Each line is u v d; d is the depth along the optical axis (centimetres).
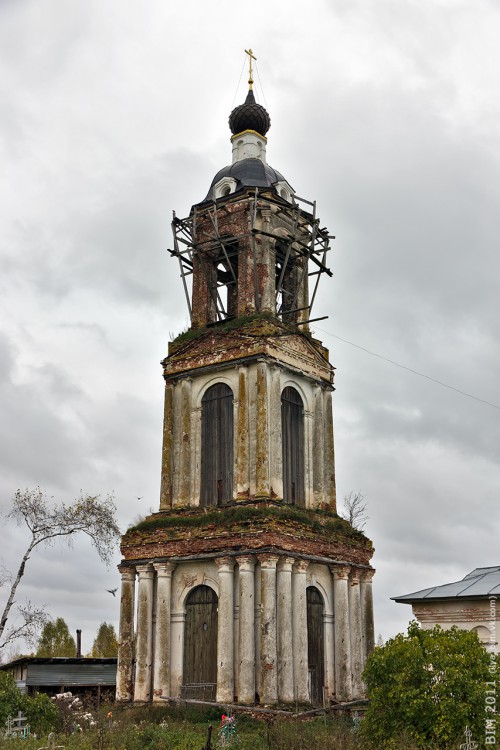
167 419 3653
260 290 3619
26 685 4256
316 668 3300
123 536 3491
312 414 3716
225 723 2612
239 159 4047
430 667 2089
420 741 1964
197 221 3844
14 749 2289
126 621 3422
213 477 3522
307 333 3791
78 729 2778
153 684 3269
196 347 3644
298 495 3572
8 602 4144
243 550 3142
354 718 2973
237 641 3116
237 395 3478
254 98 4134
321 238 3888
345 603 3406
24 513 4238
